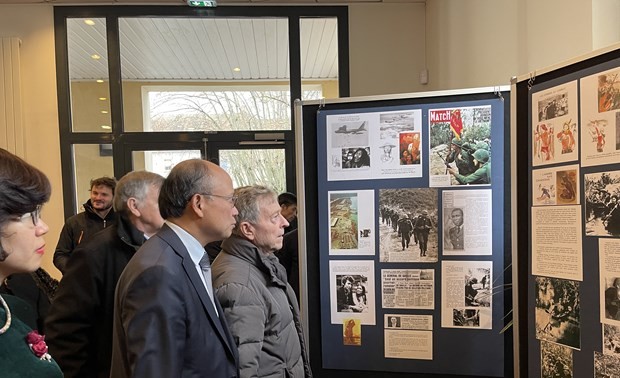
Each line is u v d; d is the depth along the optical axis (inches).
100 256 58.2
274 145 182.4
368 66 178.7
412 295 68.9
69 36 174.7
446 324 67.6
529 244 57.4
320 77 182.2
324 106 72.0
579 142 50.4
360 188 70.7
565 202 52.2
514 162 59.5
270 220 59.6
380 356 70.3
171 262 42.9
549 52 84.3
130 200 60.4
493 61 110.7
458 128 66.6
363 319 70.9
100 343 57.7
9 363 27.2
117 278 58.6
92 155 177.5
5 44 165.8
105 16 173.3
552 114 53.7
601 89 47.9
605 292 47.6
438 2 158.6
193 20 178.5
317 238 73.0
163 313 39.4
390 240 69.6
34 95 171.8
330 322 72.1
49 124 172.9
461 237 66.7
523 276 58.6
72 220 132.2
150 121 181.3
